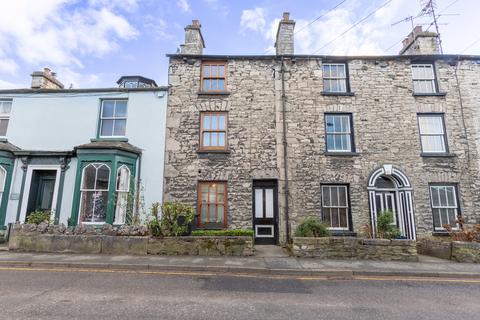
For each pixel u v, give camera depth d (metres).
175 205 10.15
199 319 4.54
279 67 13.12
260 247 11.07
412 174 12.02
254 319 4.59
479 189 11.91
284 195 11.89
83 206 11.24
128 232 9.79
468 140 12.35
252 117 12.61
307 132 12.48
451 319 4.71
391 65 13.10
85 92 13.04
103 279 6.79
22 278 6.75
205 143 12.59
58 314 4.60
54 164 12.18
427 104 12.69
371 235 10.75
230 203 11.84
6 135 12.74
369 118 12.59
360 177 12.05
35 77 14.14
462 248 8.95
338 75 13.29
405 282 7.02
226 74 13.17
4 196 11.70
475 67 13.11
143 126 12.61
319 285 6.68
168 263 8.10
